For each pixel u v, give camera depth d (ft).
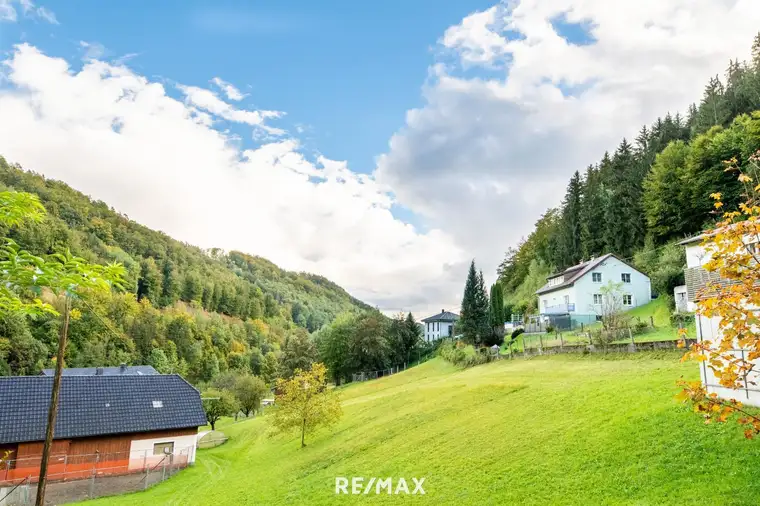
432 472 74.18
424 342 337.31
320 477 87.71
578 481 56.29
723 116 254.06
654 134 330.95
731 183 209.97
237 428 197.16
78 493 104.73
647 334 137.59
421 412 112.47
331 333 317.42
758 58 288.92
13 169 633.61
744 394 61.41
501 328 240.53
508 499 57.26
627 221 265.95
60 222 487.61
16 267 26.12
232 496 89.97
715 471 48.91
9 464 110.11
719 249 32.50
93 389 132.67
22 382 126.72
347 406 157.99
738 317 29.91
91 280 28.63
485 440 80.59
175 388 143.74
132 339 390.01
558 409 84.17
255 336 638.94
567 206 329.31
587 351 135.23
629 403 75.00
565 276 241.96
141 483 112.78
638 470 54.29
